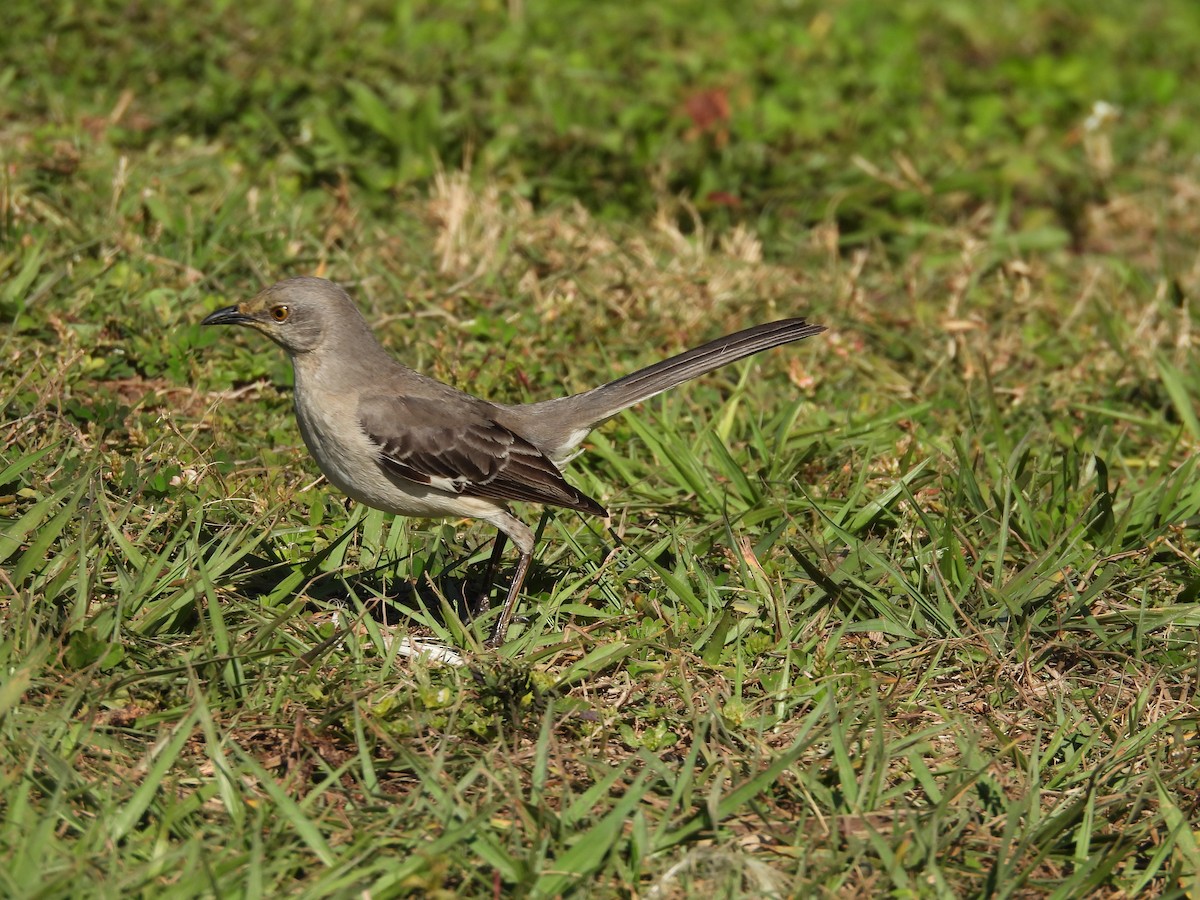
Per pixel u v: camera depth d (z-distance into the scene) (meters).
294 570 10.03
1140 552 11.20
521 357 13.49
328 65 18.52
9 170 14.76
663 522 11.59
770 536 10.79
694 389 13.59
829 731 8.80
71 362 11.85
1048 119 20.75
